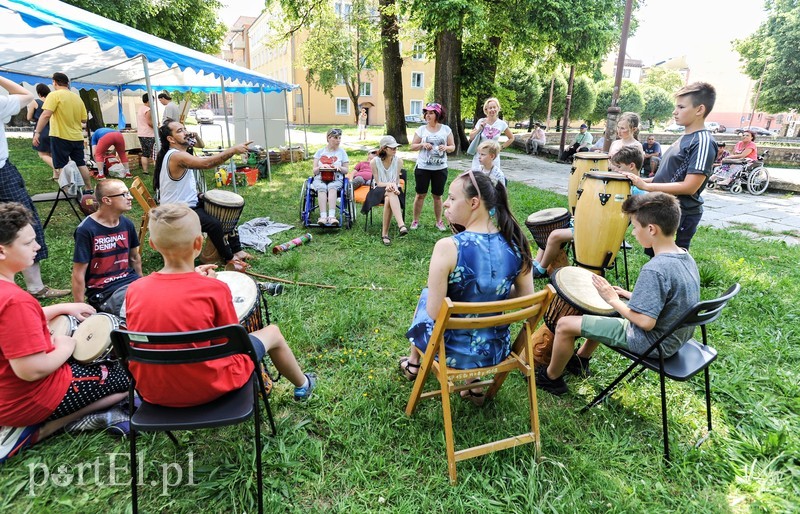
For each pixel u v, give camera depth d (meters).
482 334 2.19
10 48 6.17
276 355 2.37
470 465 2.18
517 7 13.01
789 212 8.58
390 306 3.81
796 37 25.89
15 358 1.86
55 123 6.38
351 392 2.71
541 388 2.82
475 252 2.07
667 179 3.47
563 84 28.58
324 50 27.53
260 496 1.83
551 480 2.11
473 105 16.34
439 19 11.95
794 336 3.54
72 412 2.22
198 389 1.80
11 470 2.04
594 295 2.70
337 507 1.96
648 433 2.49
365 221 6.07
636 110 34.75
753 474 2.19
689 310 2.09
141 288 1.83
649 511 1.98
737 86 50.69
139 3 13.19
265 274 4.48
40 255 3.69
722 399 2.79
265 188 8.68
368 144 18.28
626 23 9.05
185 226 1.79
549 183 10.95
